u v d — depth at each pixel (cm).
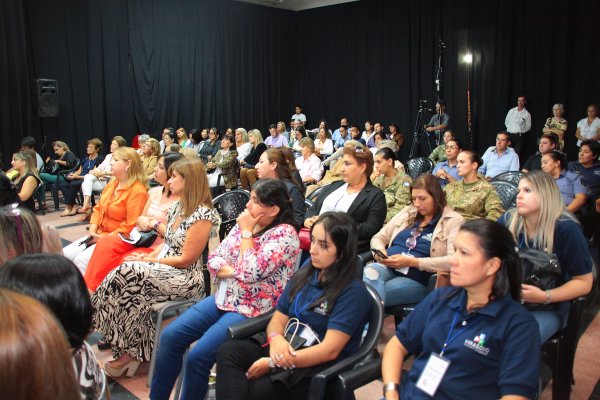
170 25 1059
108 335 254
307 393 175
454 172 488
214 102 1161
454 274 150
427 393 150
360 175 310
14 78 827
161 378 222
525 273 198
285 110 1312
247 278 211
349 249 183
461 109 1033
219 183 686
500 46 962
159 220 317
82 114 944
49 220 652
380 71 1152
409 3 1083
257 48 1231
